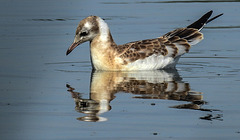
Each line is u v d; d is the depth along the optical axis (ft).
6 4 82.38
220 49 60.29
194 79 48.65
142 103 40.88
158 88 45.32
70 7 78.64
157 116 37.81
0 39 63.26
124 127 35.81
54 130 35.47
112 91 44.50
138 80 48.39
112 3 80.74
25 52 58.80
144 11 75.36
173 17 71.46
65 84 47.29
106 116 38.09
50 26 68.74
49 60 56.70
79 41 54.24
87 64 55.98
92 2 82.17
